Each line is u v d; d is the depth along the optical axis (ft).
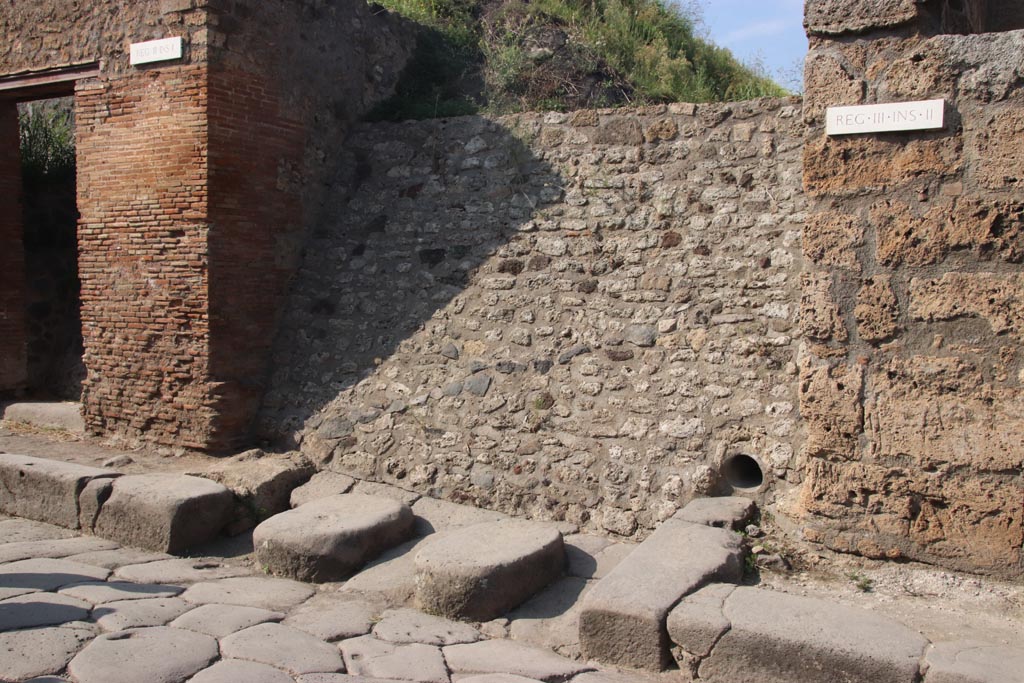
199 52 23.18
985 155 14.47
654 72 32.81
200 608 15.90
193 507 19.63
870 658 11.94
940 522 14.82
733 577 15.28
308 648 14.17
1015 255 14.24
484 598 15.79
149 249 24.36
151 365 24.68
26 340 31.99
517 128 24.08
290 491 22.06
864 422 15.37
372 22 29.17
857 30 15.47
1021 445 14.12
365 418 23.15
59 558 18.51
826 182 15.75
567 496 20.39
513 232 23.34
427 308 23.82
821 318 15.70
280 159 25.29
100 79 25.03
